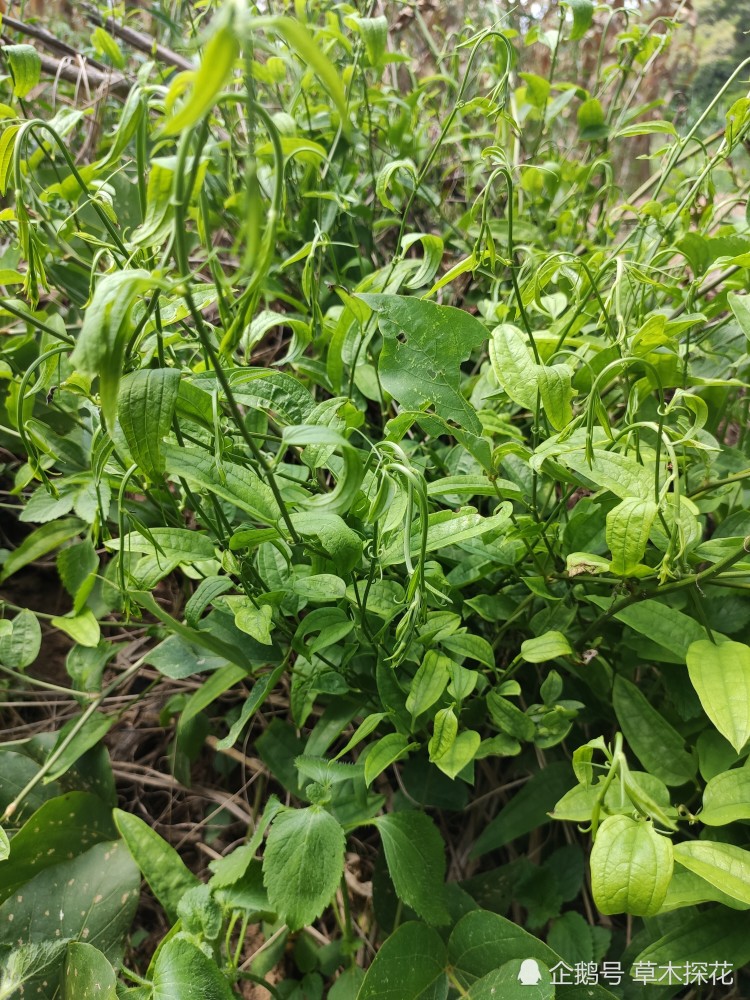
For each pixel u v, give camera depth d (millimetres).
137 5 964
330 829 369
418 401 391
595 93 706
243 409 458
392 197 681
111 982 382
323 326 501
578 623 462
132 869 453
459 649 407
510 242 395
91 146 720
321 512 349
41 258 354
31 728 606
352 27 540
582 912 485
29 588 665
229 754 574
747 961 363
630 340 392
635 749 406
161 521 507
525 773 526
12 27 708
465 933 395
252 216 178
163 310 352
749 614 430
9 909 436
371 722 386
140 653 610
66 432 549
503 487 393
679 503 342
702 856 310
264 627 350
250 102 205
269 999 454
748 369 508
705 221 531
